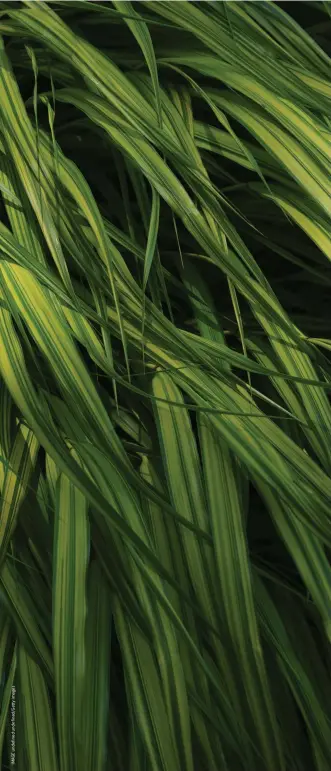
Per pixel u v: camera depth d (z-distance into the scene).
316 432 0.54
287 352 0.56
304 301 0.66
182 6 0.60
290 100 0.56
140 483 0.51
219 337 0.58
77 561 0.51
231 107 0.58
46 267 0.55
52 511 0.55
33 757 0.50
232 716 0.49
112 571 0.53
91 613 0.52
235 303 0.54
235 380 0.55
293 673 0.51
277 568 0.60
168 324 0.54
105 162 0.66
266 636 0.52
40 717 0.51
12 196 0.55
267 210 0.63
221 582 0.51
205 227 0.54
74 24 0.64
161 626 0.51
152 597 0.51
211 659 0.52
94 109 0.57
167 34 0.63
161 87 0.60
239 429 0.53
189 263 0.61
